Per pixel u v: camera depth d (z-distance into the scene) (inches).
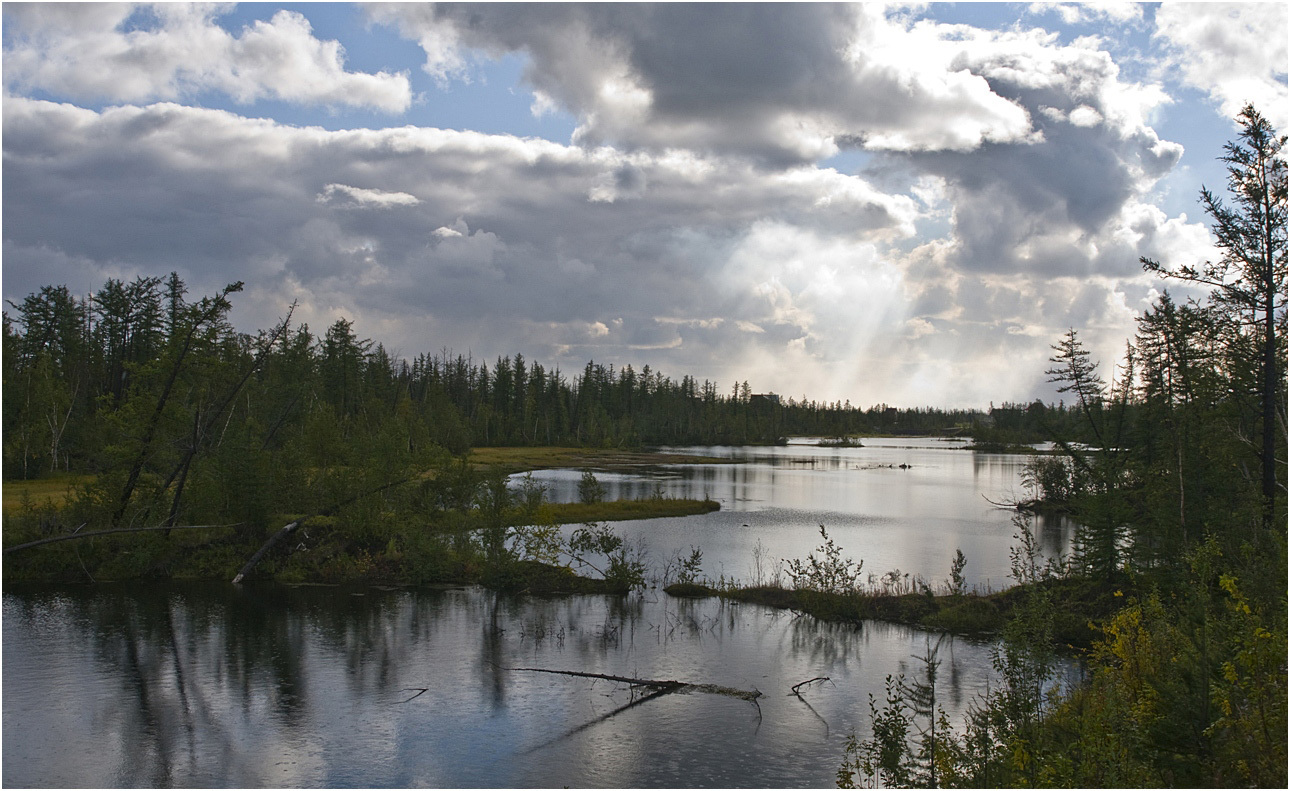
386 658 932.6
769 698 802.2
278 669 890.1
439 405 4431.6
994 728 553.3
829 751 672.4
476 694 815.1
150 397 1462.8
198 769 645.3
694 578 1309.1
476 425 5816.9
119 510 1414.9
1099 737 438.0
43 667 891.4
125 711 765.9
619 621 1108.5
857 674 878.4
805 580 1296.8
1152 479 1216.8
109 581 1334.9
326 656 938.1
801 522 2171.5
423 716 756.0
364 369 4133.9
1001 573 1464.1
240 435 1491.1
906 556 1660.9
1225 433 1184.8
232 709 771.4
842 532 1993.1
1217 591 725.3
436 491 1556.3
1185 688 450.6
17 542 1331.2
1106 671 610.5
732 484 3427.7
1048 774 417.7
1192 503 1102.4
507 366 6648.6
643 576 1406.3
